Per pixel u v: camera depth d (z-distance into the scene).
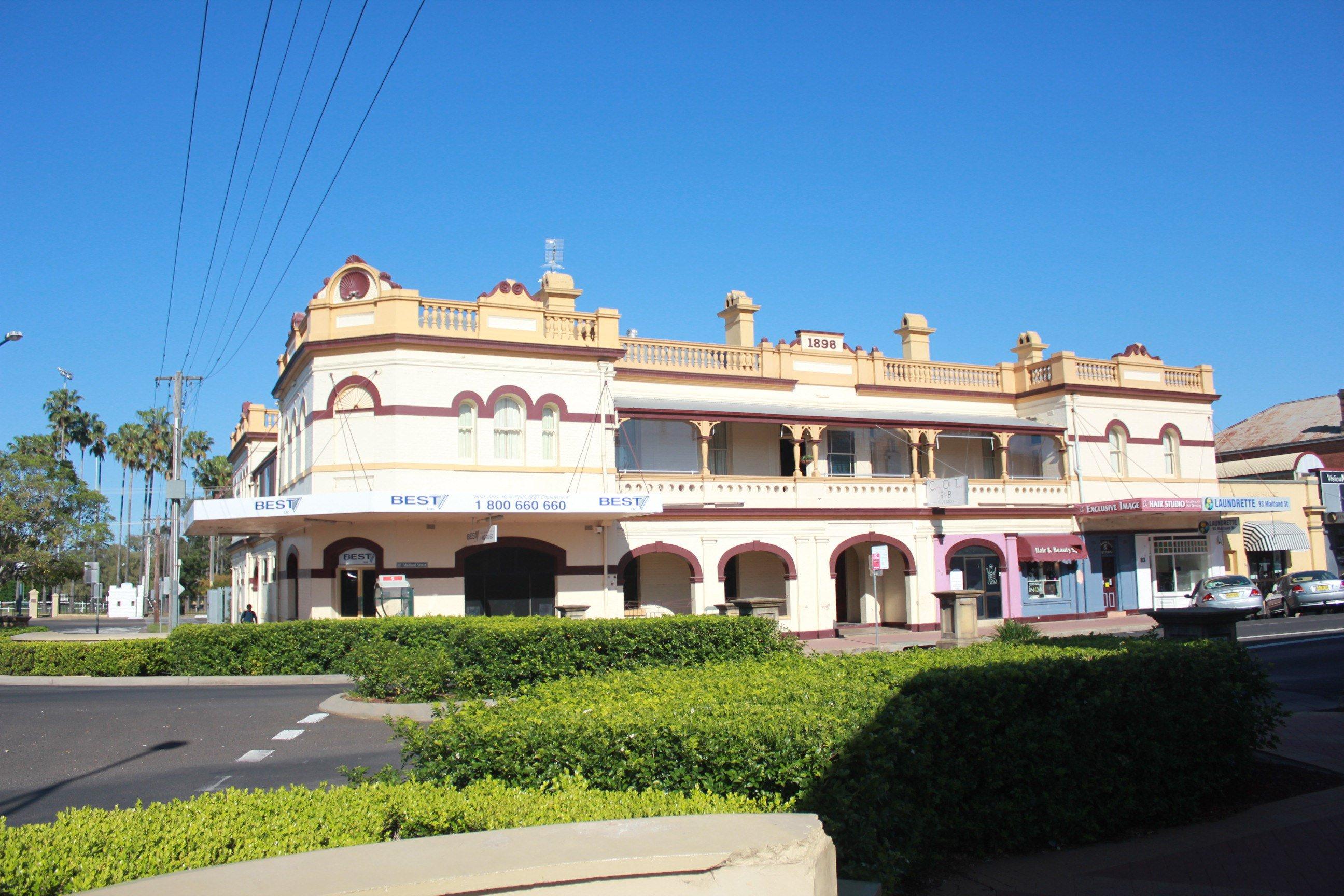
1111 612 36.34
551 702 7.39
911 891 6.77
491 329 26.86
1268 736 12.07
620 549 28.27
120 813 5.07
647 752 6.27
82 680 19.59
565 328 27.81
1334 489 43.16
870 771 6.12
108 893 3.60
